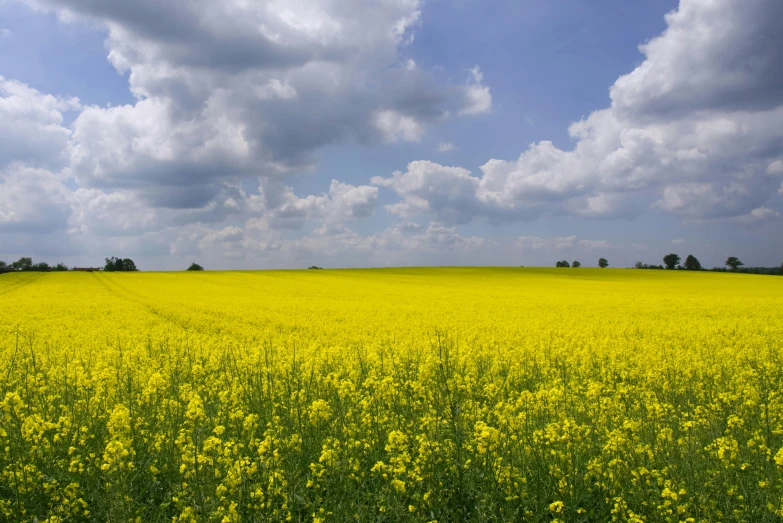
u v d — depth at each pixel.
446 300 35.38
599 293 42.84
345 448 5.98
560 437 5.81
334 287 49.78
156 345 14.66
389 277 66.62
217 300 35.38
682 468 5.52
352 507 4.95
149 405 7.38
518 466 5.72
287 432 6.49
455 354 10.91
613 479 5.37
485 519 4.76
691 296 39.34
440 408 6.60
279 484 5.21
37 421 5.79
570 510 5.08
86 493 5.44
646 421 7.01
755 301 34.12
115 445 4.95
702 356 13.83
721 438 5.99
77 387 8.59
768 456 5.57
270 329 21.23
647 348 15.02
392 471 5.30
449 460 5.59
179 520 4.77
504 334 18.11
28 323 23.11
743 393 8.19
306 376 8.92
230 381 9.21
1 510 4.91
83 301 34.78
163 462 5.98
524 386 10.12
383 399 7.26
